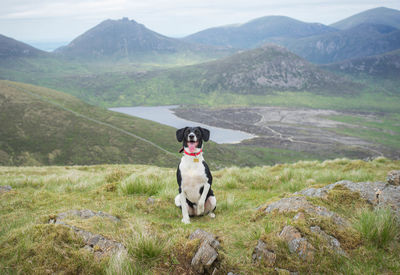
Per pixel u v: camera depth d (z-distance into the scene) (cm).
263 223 471
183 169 573
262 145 16950
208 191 614
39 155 12325
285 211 484
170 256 362
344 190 550
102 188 855
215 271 339
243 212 606
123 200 725
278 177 1132
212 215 613
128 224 488
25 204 690
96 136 14338
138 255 364
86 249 370
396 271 331
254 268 345
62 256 353
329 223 410
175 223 554
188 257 352
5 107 15762
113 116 18175
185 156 570
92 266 343
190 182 573
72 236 390
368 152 15725
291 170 1191
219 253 356
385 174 1106
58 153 12675
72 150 12988
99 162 12256
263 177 1138
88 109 18738
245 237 432
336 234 394
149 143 14250
